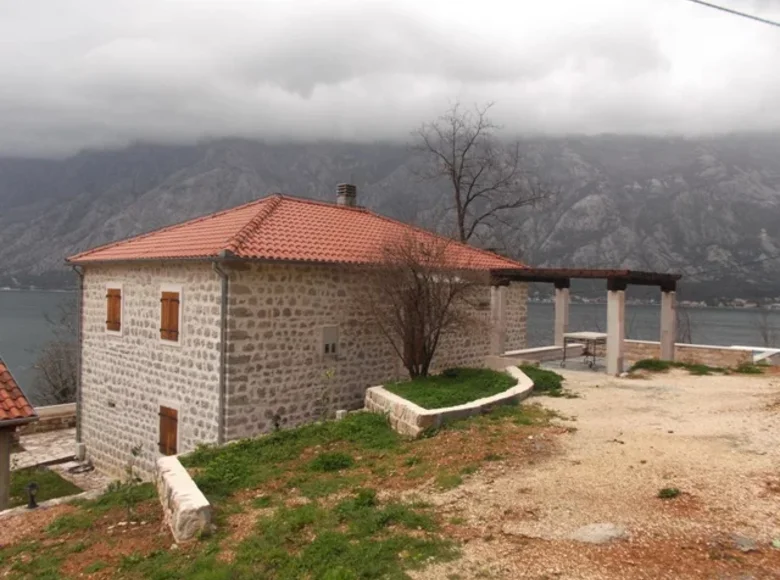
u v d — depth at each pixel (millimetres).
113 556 5723
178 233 13695
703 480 6074
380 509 5875
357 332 12711
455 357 15445
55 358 25906
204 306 11016
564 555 4645
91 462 14148
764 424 8328
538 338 40781
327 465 7707
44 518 7395
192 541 5676
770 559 4398
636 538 4863
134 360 12852
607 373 13664
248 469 7820
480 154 30234
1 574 5660
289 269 11438
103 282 14000
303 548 5152
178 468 7324
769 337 48188
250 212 13656
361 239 13836
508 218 31344
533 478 6453
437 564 4645
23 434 16062
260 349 10984
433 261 12367
